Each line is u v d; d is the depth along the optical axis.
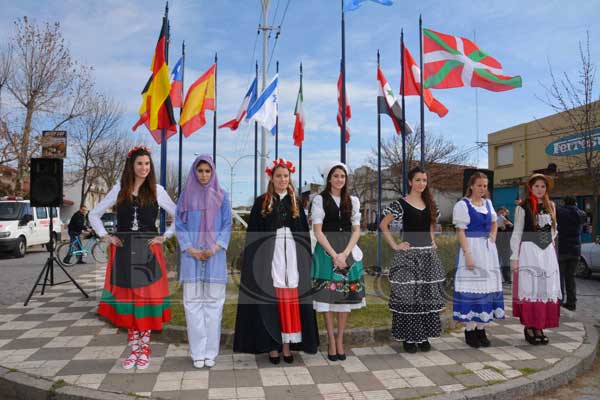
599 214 16.64
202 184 4.31
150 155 4.36
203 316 4.25
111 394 3.56
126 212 4.21
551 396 3.91
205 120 8.98
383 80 9.23
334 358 4.44
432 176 31.45
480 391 3.70
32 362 4.27
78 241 13.66
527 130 21.48
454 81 7.67
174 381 3.87
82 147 28.19
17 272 11.62
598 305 7.72
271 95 10.32
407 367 4.27
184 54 9.02
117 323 4.18
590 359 4.67
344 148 7.87
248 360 4.45
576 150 17.64
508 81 7.56
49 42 20.84
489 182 6.29
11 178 27.73
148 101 6.94
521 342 5.07
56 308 6.62
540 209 5.00
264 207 4.32
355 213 4.48
